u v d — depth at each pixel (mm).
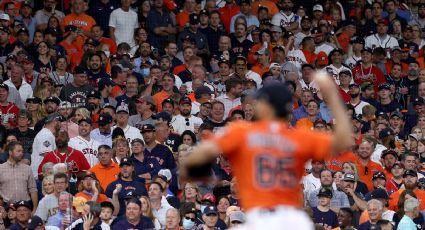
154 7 84438
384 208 57469
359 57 85125
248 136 25641
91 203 50750
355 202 58188
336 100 25750
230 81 70750
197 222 53906
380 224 52688
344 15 91875
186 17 85438
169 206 54562
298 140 25688
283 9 87188
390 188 62844
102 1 83500
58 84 70188
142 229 51156
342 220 55906
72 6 81625
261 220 25391
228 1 86375
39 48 73938
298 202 26062
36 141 61250
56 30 78000
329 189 56688
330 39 85250
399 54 84688
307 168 61562
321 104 71438
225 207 54219
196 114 69812
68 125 62844
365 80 82188
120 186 55438
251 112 66688
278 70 75875
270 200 25500
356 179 61000
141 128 65750
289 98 25969
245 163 25594
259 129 25750
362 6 91250
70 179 58094
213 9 85688
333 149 25578
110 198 55750
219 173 58719
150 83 71188
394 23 89438
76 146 61094
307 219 25641
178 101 69625
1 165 57469
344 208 55969
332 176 59031
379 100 77750
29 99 66062
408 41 89188
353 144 65062
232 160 25750
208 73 78500
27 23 80500
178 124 66812
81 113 63562
